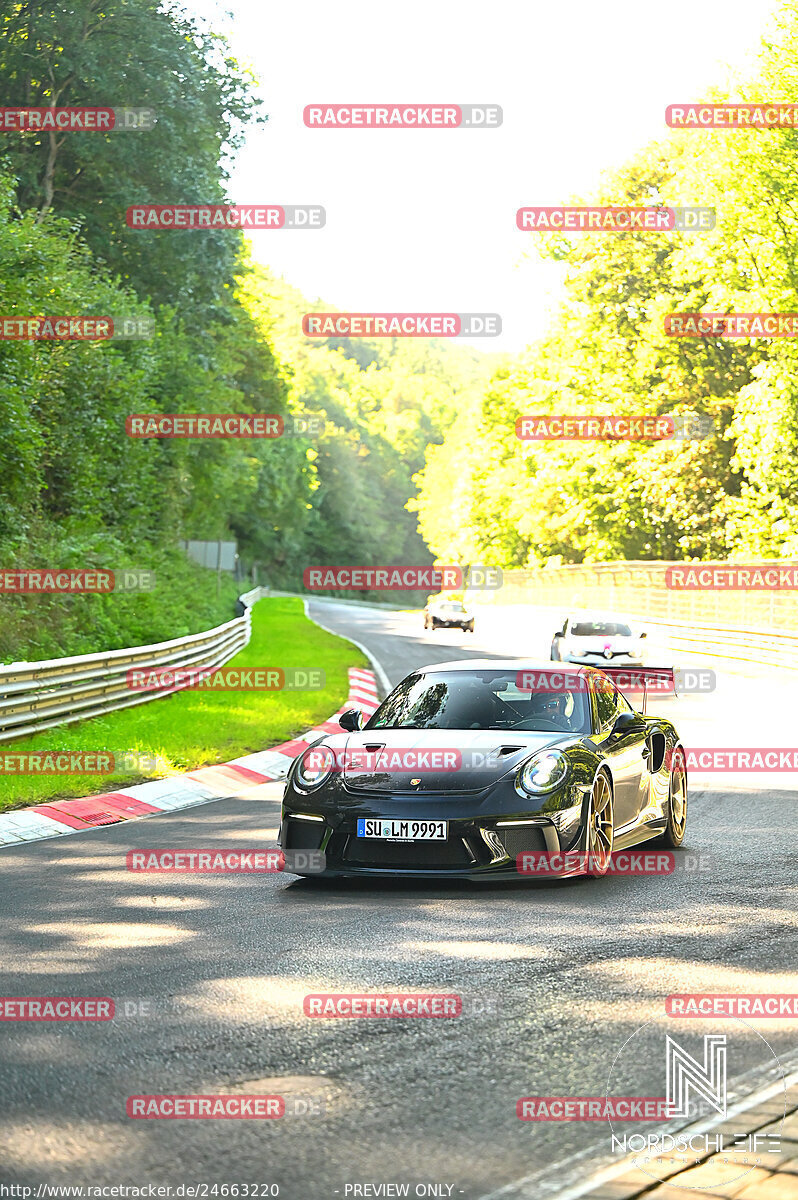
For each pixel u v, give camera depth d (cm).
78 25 3325
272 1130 396
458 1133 393
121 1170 366
